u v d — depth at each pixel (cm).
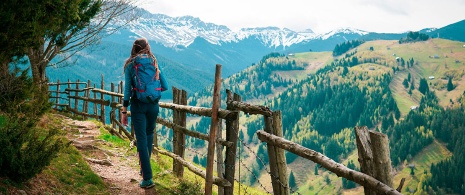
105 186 707
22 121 614
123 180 773
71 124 1367
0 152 543
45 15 652
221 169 687
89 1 1641
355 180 406
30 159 567
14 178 558
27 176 566
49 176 643
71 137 1101
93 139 1137
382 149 381
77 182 673
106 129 1474
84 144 977
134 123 674
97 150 973
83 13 1688
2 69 746
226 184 671
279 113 566
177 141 890
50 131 622
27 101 812
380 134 381
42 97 829
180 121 892
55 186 620
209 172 665
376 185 376
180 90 910
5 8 544
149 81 654
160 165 966
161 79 680
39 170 585
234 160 677
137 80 654
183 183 797
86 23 1803
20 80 775
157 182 794
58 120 1384
